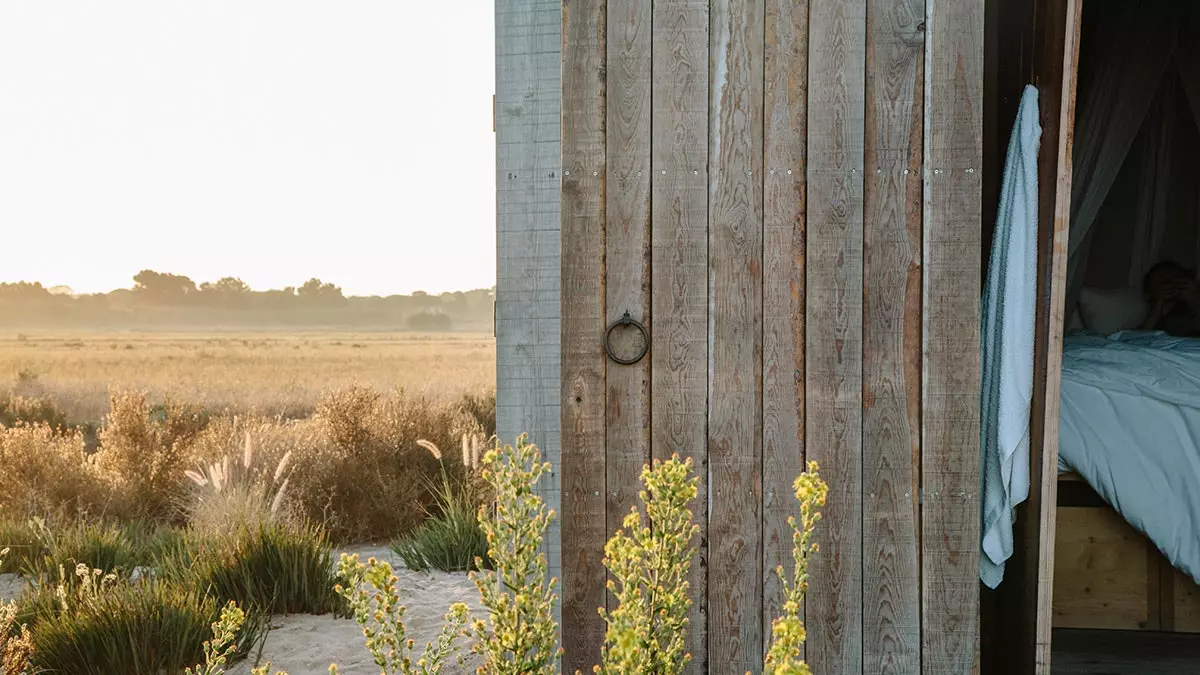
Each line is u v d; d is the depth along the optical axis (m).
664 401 3.03
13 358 36.88
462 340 75.06
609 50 3.01
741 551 3.02
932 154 2.94
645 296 3.03
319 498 7.54
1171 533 3.80
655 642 2.06
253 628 4.68
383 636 2.15
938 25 2.94
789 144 2.98
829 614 2.99
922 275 2.95
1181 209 6.24
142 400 8.68
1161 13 5.52
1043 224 3.09
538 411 3.10
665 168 3.01
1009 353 3.08
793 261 2.99
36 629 4.34
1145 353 4.47
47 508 7.20
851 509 2.98
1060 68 2.96
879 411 2.97
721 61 3.00
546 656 2.04
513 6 3.07
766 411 3.01
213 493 6.81
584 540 3.05
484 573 2.21
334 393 9.03
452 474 7.92
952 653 2.96
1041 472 3.02
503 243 3.09
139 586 4.87
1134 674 3.68
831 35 2.97
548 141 3.07
